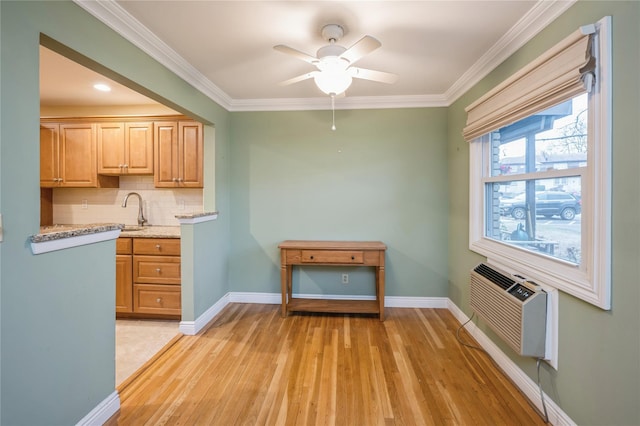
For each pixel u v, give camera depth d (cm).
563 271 163
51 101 325
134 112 338
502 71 224
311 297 352
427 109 337
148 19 185
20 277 124
